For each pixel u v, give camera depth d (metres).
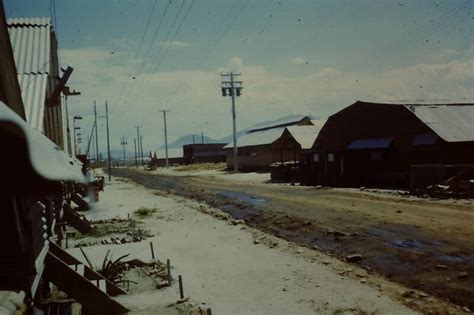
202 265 11.84
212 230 17.34
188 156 103.81
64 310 7.51
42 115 8.13
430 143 26.34
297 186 32.97
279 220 18.16
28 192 2.02
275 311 8.20
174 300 8.97
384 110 30.73
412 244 12.30
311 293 9.08
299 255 12.46
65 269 6.73
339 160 30.88
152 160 109.50
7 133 1.99
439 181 22.17
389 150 30.03
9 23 11.73
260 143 56.44
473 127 27.03
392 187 27.28
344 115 35.25
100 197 33.94
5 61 3.88
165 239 15.87
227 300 8.93
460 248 11.38
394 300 8.41
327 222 16.61
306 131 45.59
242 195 28.78
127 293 9.42
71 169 2.65
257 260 12.12
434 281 9.25
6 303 3.06
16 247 3.52
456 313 7.55
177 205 26.67
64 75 11.89
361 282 9.67
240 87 55.75
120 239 15.86
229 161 67.56
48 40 10.97
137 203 28.66
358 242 13.19
